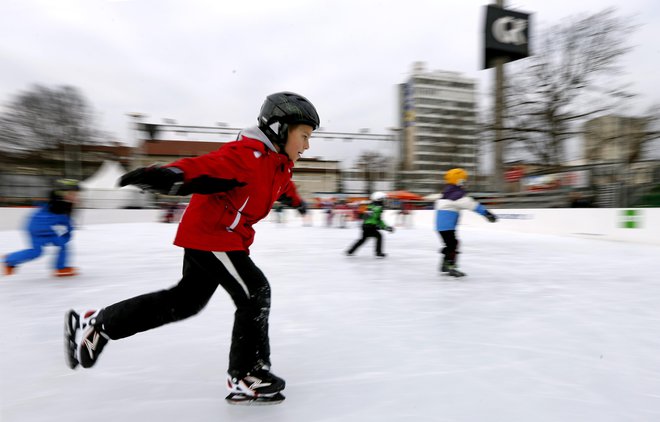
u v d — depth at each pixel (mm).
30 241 4211
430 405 1487
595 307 3037
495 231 11320
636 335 2363
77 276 4289
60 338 2256
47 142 31969
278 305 3053
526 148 17469
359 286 3791
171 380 1691
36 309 2918
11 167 30406
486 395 1575
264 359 1474
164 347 2078
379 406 1477
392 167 24016
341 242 8398
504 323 2604
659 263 5367
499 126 16266
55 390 1594
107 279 4113
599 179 9906
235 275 1415
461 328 2490
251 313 1443
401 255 6227
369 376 1755
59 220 4188
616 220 8531
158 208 19750
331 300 3221
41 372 1769
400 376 1756
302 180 46094
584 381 1718
